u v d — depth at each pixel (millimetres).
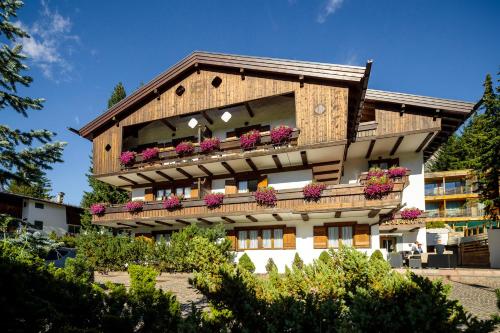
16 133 11555
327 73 17031
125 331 4281
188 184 22250
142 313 4527
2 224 10703
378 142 20750
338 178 20500
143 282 5352
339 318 3121
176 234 17375
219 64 19531
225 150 19938
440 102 19172
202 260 4168
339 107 16922
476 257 23984
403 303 3264
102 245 18734
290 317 3109
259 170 20203
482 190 24156
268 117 21062
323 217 18094
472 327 2898
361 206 15680
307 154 17906
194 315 3277
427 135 19781
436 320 2883
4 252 4930
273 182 19750
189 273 17656
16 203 32281
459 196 41094
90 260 17844
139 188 23750
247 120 21562
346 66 16734
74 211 37375
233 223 20219
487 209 23594
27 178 11977
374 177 15922
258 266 19125
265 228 19578
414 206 21984
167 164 21203
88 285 4969
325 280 4043
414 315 2816
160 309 4496
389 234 23422
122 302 4688
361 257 3994
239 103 19203
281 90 18234
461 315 3014
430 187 43281
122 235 19859
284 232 19000
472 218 40281
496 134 22766
